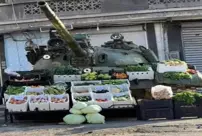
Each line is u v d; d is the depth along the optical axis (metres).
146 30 24.19
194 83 15.07
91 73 15.03
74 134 10.90
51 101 13.45
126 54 16.31
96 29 24.14
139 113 13.59
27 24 24.14
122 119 13.88
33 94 13.87
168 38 24.27
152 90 13.74
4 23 24.22
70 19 24.02
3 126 12.95
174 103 13.55
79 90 14.17
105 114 14.13
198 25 24.38
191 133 10.56
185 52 24.33
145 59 16.56
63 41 16.03
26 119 14.14
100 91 14.09
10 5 24.38
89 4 24.27
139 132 10.92
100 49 16.36
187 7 24.05
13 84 14.88
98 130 11.41
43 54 16.50
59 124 13.05
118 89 14.22
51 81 15.02
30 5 24.33
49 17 14.02
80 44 15.88
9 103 13.42
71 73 15.09
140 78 15.06
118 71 15.34
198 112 13.58
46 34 24.09
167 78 14.95
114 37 16.97
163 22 24.19
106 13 24.11
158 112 13.49
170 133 10.64
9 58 24.31
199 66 24.44
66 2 24.28
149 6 24.11
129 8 24.12
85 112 13.08
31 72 15.41
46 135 10.91
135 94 15.09
